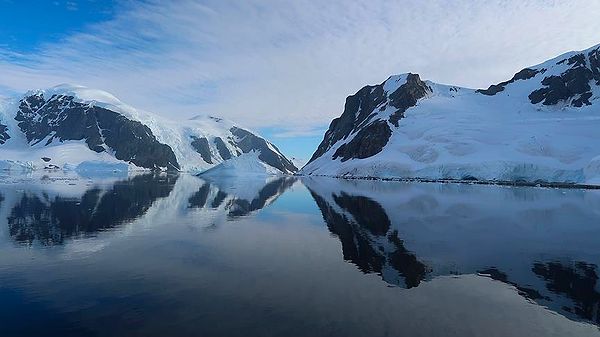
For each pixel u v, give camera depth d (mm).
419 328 13289
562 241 27922
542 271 20562
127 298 15453
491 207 47438
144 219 36656
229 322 13258
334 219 37781
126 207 45219
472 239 28453
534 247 25984
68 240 26625
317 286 17359
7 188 70312
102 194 61719
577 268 21156
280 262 21453
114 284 17234
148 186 84875
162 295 15859
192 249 24359
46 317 13562
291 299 15641
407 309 14945
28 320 13289
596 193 67125
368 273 19641
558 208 46500
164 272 19188
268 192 71500
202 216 39250
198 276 18594
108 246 24953
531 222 36188
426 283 18312
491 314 14773
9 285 16969
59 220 35000
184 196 61219
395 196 62031
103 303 14906
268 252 23828
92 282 17531
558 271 20578
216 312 14117
